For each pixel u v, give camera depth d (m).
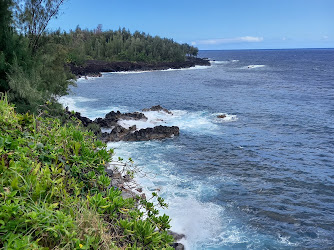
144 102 42.31
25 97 12.62
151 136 23.91
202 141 24.05
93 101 42.16
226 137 25.41
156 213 4.95
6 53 14.34
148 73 96.12
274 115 34.38
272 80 75.12
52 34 20.16
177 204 13.41
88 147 5.88
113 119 27.78
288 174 18.02
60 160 4.80
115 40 127.31
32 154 4.37
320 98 46.88
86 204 3.83
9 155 4.00
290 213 13.52
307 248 11.10
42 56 18.05
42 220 3.03
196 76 86.00
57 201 3.69
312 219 13.09
